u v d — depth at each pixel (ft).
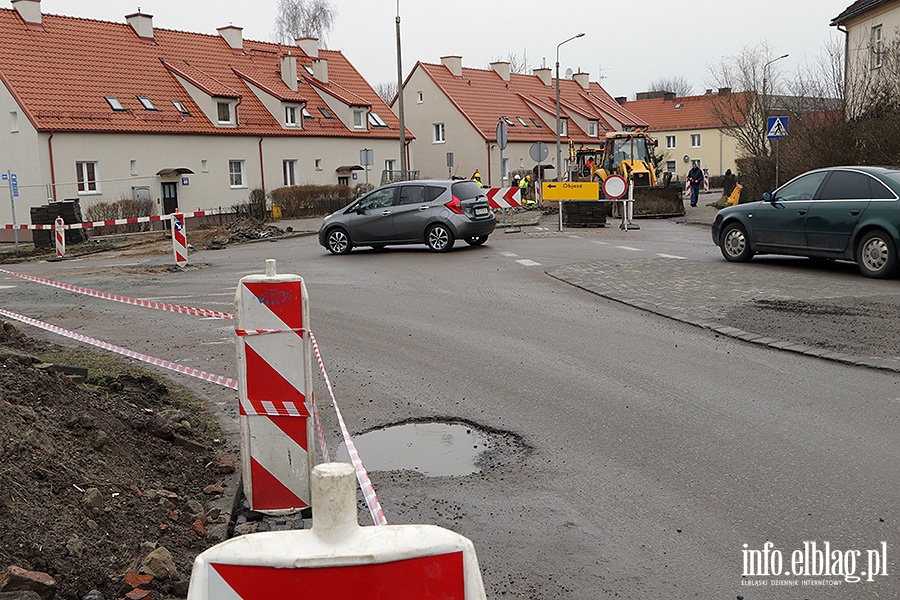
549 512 16.79
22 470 14.30
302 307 16.14
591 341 31.12
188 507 16.01
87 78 127.13
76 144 117.50
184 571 13.47
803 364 26.94
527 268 51.96
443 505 17.25
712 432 21.07
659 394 24.36
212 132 136.15
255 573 5.86
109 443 17.51
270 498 16.43
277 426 16.29
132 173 124.77
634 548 15.15
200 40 155.33
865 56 102.63
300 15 242.58
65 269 63.67
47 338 33.71
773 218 48.55
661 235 74.64
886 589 13.48
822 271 46.32
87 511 14.15
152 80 136.26
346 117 164.45
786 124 75.00
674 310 35.94
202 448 19.51
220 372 28.07
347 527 5.98
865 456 19.07
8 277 56.90
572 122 219.61
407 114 203.10
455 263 56.44
